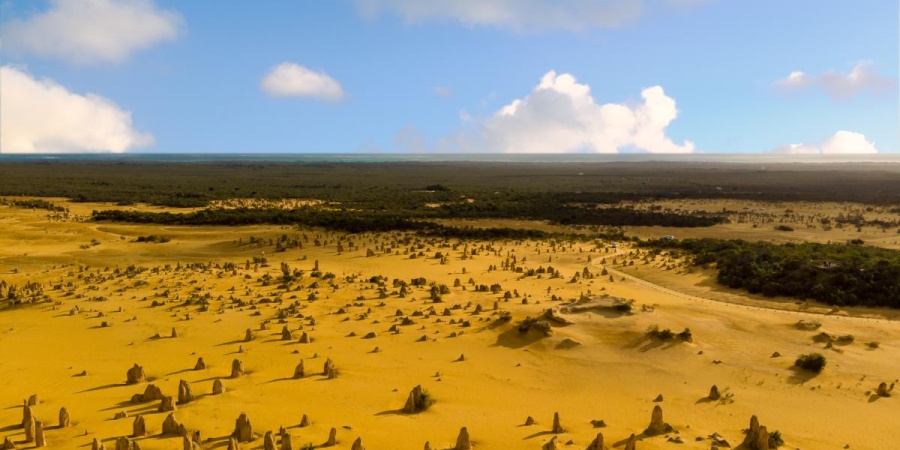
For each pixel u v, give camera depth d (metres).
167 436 33.53
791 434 37.06
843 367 48.00
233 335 54.22
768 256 79.19
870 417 39.75
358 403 39.78
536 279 77.25
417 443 33.59
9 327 56.97
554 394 43.12
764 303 66.06
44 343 52.22
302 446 32.22
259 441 33.06
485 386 44.03
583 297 60.88
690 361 49.00
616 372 47.22
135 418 35.81
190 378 43.88
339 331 55.34
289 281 75.12
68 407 38.28
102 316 60.25
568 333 53.59
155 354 49.38
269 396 40.44
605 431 36.41
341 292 70.12
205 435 34.00
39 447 32.16
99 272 83.69
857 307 63.25
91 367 46.41
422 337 53.47
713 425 38.19
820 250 85.06
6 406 38.69
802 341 53.06
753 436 34.66
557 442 33.91
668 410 40.50
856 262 71.25
